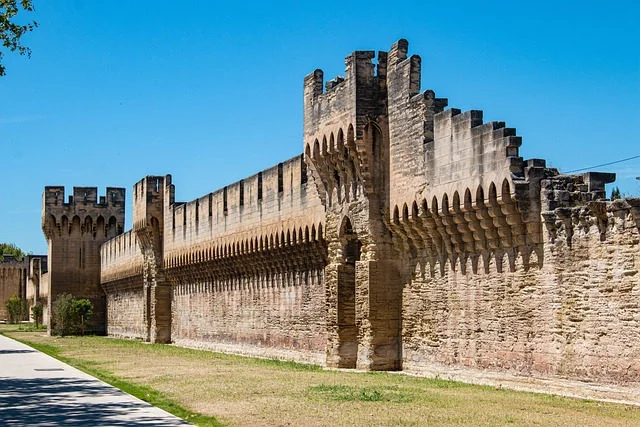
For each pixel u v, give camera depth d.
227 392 36.53
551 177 35.00
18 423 27.83
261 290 62.16
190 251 75.38
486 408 29.69
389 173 44.62
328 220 49.41
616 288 30.52
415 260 43.38
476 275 38.38
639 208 29.42
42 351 73.25
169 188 82.94
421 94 41.62
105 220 114.44
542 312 34.19
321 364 51.62
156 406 32.22
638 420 26.42
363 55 45.25
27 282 169.62
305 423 27.16
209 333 73.31
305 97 51.16
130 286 98.94
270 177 58.75
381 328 44.66
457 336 39.66
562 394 32.72
